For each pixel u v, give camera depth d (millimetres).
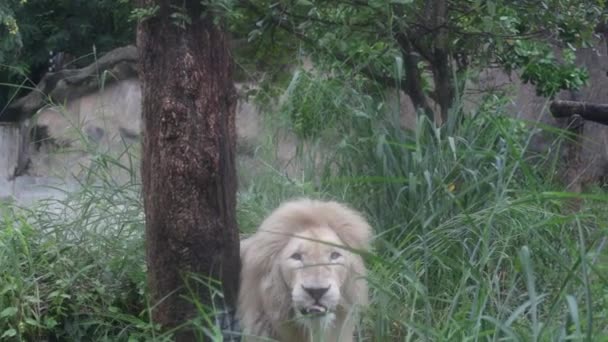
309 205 8391
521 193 10961
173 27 8422
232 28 12531
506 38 12719
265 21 12398
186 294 8711
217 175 8641
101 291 9688
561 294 7172
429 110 13211
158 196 8602
